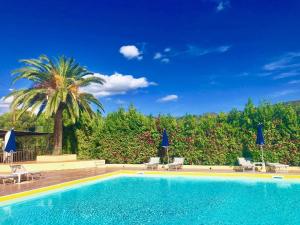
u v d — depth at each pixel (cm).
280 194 1398
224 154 2231
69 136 2711
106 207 1208
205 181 1803
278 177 1789
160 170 2159
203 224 950
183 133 2356
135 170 2198
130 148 2514
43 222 1008
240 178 1850
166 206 1210
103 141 2605
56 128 2567
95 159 2627
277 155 2080
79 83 2561
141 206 1217
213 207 1180
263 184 1655
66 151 2705
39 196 1442
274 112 2122
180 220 1002
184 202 1279
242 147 2189
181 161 2245
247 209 1134
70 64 2600
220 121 2278
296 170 1997
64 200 1353
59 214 1107
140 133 2498
